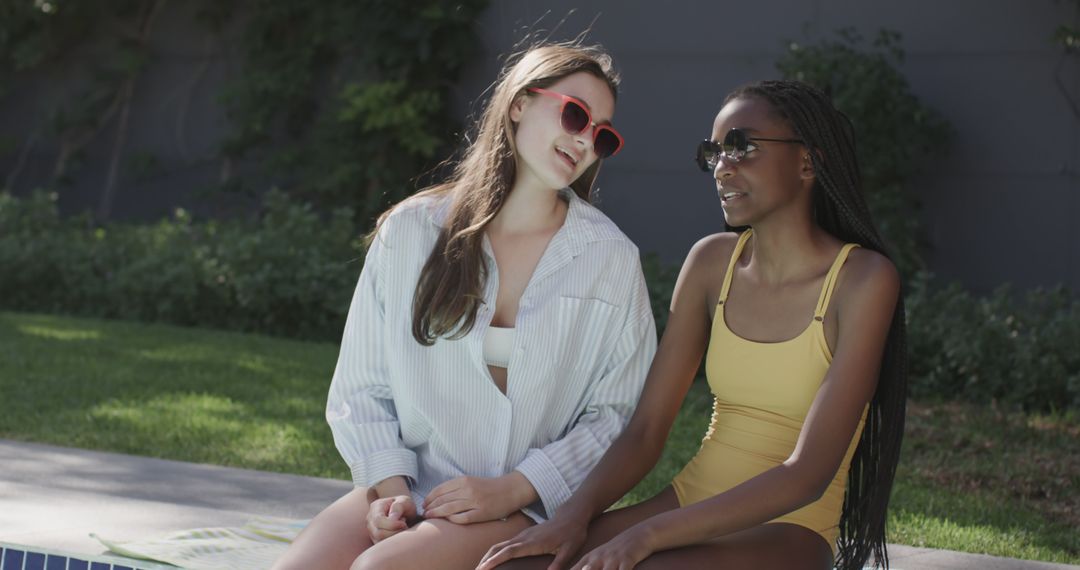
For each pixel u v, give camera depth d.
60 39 13.01
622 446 2.74
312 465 5.36
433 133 11.35
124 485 4.71
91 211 12.80
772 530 2.54
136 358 7.87
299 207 10.54
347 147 11.43
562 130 2.79
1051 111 9.02
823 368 2.58
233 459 5.41
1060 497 5.31
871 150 8.79
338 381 2.94
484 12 11.02
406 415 2.86
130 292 10.26
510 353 2.83
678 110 10.23
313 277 9.62
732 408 2.71
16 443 5.47
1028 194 9.10
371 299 2.92
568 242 2.88
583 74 2.84
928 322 7.92
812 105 2.61
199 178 12.55
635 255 2.92
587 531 2.59
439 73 11.30
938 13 9.34
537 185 2.87
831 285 2.58
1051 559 4.34
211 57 12.52
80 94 12.95
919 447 6.11
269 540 3.76
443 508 2.61
